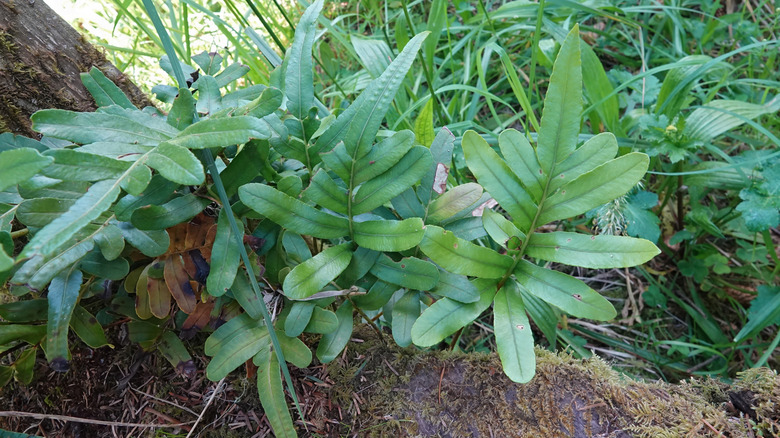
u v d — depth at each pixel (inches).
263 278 13.5
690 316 26.4
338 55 31.5
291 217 11.7
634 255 11.6
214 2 26.7
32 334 12.9
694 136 24.1
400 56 11.6
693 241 26.7
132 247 12.9
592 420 13.2
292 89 12.3
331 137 12.5
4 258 7.7
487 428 13.6
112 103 12.7
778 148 24.3
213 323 13.8
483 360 14.7
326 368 15.2
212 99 13.1
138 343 15.1
